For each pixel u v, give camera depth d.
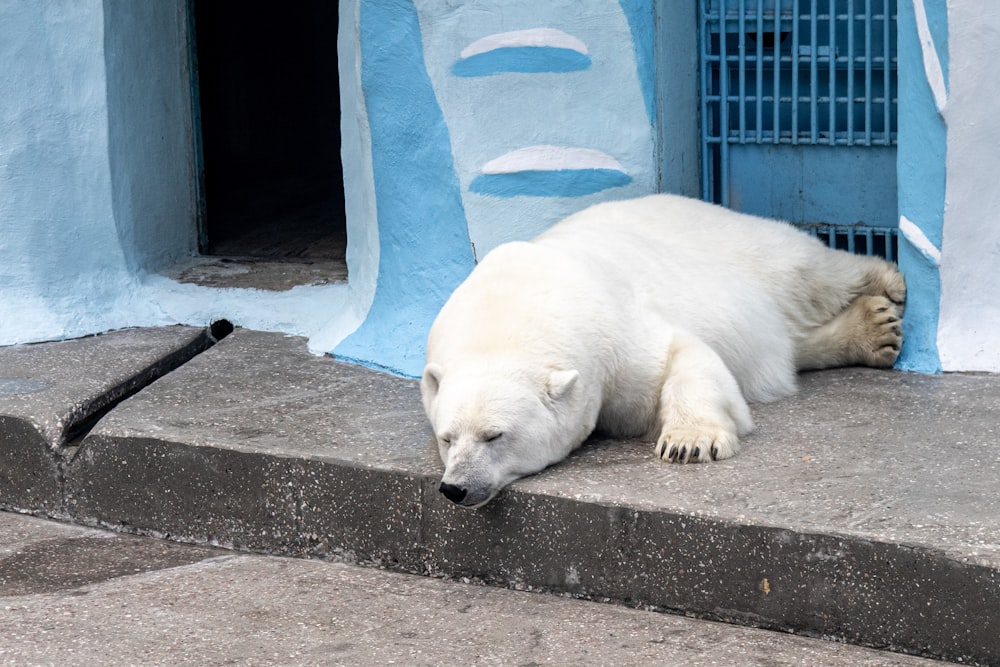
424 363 5.47
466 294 4.44
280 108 11.70
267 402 5.12
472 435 3.89
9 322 6.33
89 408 5.25
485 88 5.54
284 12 11.59
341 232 8.16
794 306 5.21
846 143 5.71
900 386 4.81
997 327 4.90
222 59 10.70
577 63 5.44
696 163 6.00
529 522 3.94
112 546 4.69
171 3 7.25
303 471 4.39
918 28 4.81
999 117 4.73
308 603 3.89
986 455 3.94
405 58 5.61
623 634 3.54
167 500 4.72
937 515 3.47
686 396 4.21
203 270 7.17
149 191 7.05
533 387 4.02
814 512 3.56
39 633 3.68
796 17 5.66
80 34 6.51
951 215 4.89
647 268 4.71
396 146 5.71
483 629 3.61
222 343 6.16
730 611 3.62
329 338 5.95
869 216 5.78
